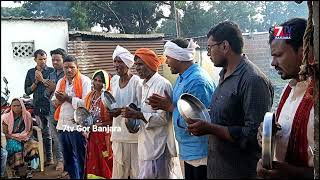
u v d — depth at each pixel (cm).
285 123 195
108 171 297
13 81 279
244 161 218
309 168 172
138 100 297
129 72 298
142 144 279
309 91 185
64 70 298
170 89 278
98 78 293
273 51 192
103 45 288
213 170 229
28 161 260
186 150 264
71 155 282
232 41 223
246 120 213
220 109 225
